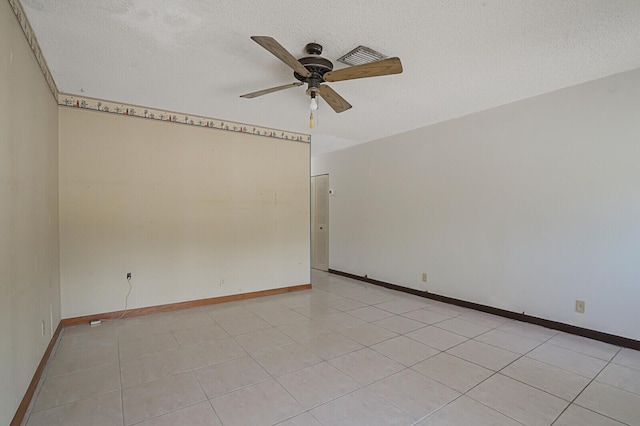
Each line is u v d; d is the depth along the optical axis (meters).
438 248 4.36
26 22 2.04
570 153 3.15
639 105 2.75
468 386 2.18
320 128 4.69
